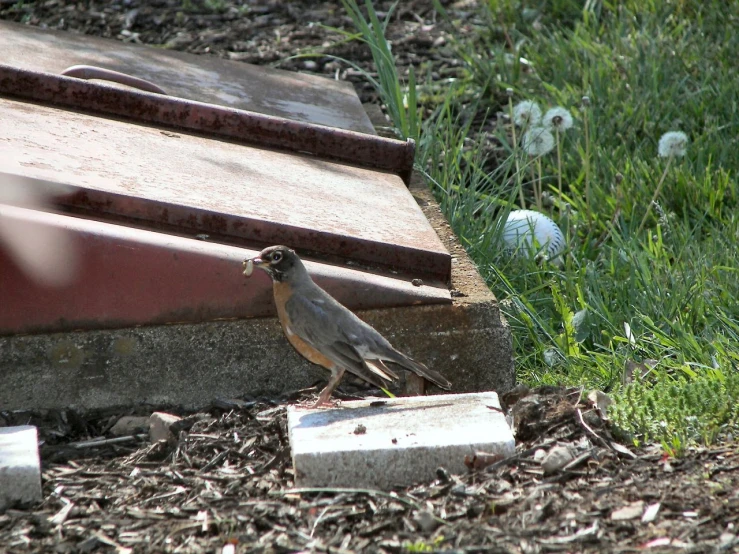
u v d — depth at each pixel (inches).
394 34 792.9
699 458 294.0
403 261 387.2
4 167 362.6
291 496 288.5
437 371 378.9
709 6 761.0
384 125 630.5
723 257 503.8
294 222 385.4
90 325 355.3
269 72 647.8
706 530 252.8
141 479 308.8
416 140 608.1
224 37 784.3
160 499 293.9
